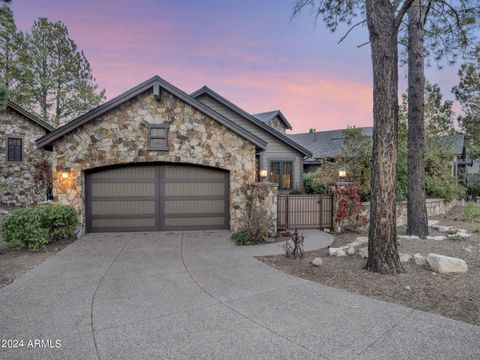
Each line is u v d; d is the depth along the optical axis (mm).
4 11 9977
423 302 4113
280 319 3666
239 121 14891
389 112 5418
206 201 9539
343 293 4492
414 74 8633
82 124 8438
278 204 9555
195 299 4305
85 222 8938
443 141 15086
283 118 19109
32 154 14383
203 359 2850
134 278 5203
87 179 8969
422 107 8641
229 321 3625
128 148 8828
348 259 6277
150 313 3848
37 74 19938
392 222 5387
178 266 5898
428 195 14930
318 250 7148
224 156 9297
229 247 7430
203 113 9141
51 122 20750
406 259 6012
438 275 5137
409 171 8758
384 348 3012
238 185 9359
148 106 8906
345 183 9680
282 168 15898
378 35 5484
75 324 3549
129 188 9172
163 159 9000
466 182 23297
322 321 3604
